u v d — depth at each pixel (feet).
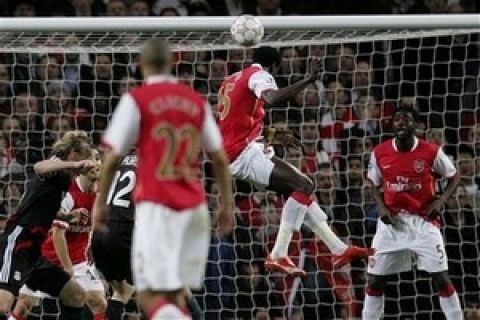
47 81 140.67
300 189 110.63
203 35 124.06
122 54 147.84
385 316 142.92
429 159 126.21
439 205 126.21
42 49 128.47
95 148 126.41
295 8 169.07
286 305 137.80
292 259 136.87
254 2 167.63
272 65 112.68
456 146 143.54
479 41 158.71
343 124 144.05
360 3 170.40
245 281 139.03
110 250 110.83
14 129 141.18
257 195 138.82
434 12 169.27
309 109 145.28
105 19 116.78
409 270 132.67
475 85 157.99
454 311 126.72
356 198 142.82
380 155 127.54
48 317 139.64
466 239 143.43
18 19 116.88
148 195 79.46
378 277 128.36
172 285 78.59
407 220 126.62
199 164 139.85
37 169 113.19
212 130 81.82
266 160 110.22
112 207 110.83
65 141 115.85
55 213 116.26
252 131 110.63
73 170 112.68
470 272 144.36
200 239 81.20
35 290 120.78
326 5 170.09
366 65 152.46
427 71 157.89
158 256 78.64
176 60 144.46
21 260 115.14
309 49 144.97
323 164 140.56
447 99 157.17
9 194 137.90
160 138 79.77
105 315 124.57
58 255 117.19
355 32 124.36
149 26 116.78
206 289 137.90
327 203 141.08
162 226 79.05
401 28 118.73
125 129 79.30
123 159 112.57
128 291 116.16
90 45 128.98
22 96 146.61
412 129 126.11
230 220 82.89
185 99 80.89
